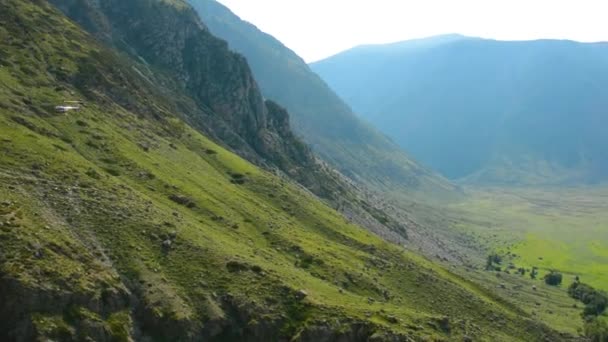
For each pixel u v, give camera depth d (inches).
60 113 6299.2
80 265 3846.0
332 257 5979.3
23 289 3408.0
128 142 6638.8
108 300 3752.5
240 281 4468.5
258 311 4215.1
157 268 4271.7
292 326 4202.8
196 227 5132.9
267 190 7805.1
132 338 3686.0
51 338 3329.2
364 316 4441.4
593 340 7691.9
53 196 4475.9
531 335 5959.6
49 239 3882.9
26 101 6161.4
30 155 4909.0
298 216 7426.2
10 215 3905.0
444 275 7175.2
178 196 5772.6
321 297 4645.7
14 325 3329.2
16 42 7362.2
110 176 5423.2
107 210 4645.7
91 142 6043.3
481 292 7298.2
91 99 7293.3
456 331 4980.3
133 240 4446.4
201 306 4111.7
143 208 4948.3
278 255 5531.5
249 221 6181.1
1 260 3518.7
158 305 3954.2
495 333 5679.1
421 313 5147.6
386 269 6348.4
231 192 6870.1
